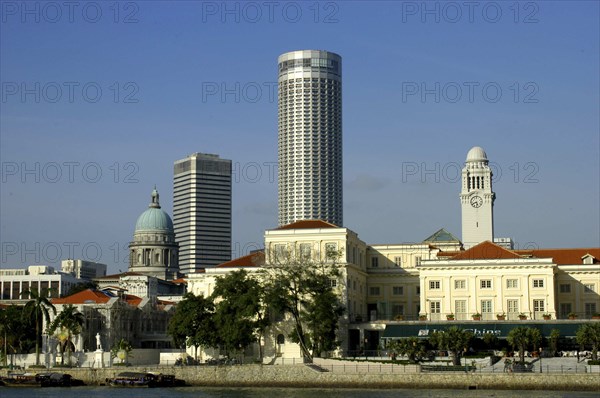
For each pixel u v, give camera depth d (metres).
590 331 194.75
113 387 199.12
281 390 186.38
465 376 178.50
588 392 169.88
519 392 171.38
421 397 161.62
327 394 173.62
